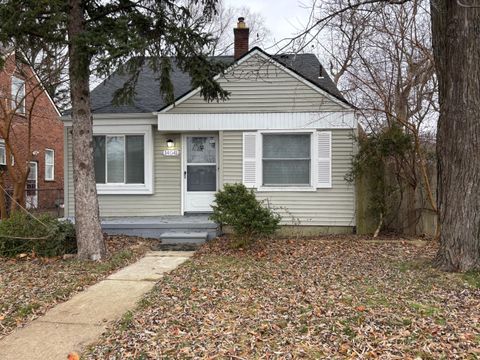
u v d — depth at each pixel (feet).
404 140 29.27
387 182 32.91
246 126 32.58
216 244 28.12
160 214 34.86
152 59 23.93
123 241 28.86
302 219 32.50
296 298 15.92
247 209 25.14
